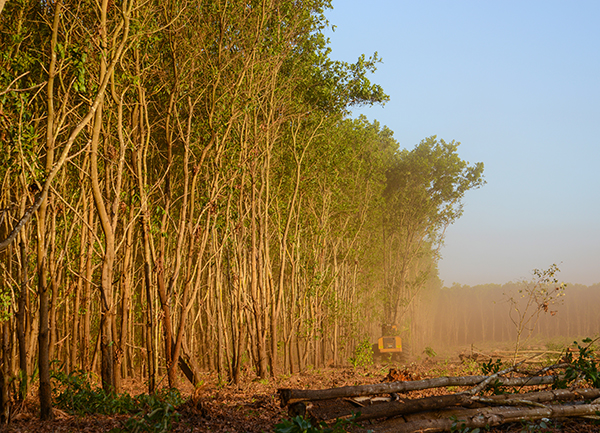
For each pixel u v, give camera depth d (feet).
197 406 29.68
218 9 43.45
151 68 39.52
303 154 60.90
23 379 27.84
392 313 123.13
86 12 33.81
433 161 120.37
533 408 21.99
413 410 21.20
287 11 51.52
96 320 53.42
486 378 24.54
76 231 45.93
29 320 34.19
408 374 44.88
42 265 26.66
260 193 56.95
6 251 34.01
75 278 43.73
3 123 25.84
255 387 47.37
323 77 58.90
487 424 20.90
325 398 21.70
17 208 33.42
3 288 34.09
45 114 36.91
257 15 47.65
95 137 29.32
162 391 32.35
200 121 46.70
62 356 53.26
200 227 42.27
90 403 28.76
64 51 27.71
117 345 36.11
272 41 49.49
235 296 52.70
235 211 51.96
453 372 55.16
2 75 27.94
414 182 120.67
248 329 59.93
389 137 122.83
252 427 26.99
